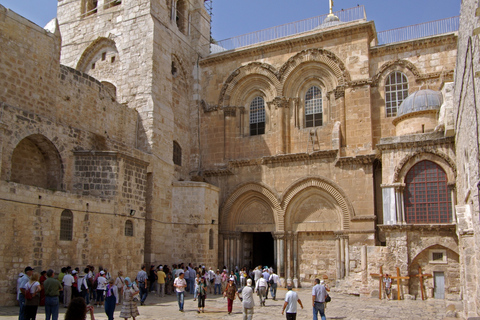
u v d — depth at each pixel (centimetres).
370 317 1986
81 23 3788
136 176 2714
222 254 3519
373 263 2709
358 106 3281
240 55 3766
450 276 2562
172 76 3662
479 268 1493
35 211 2034
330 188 3244
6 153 2097
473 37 1255
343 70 3353
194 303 2386
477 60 1199
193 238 3228
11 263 1898
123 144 2903
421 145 2722
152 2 3462
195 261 3191
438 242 2595
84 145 2647
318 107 3509
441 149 2670
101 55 3662
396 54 3312
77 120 2731
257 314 2041
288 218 3391
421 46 3250
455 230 2558
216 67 3862
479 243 1448
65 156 2483
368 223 3084
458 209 1881
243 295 1641
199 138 3806
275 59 3638
